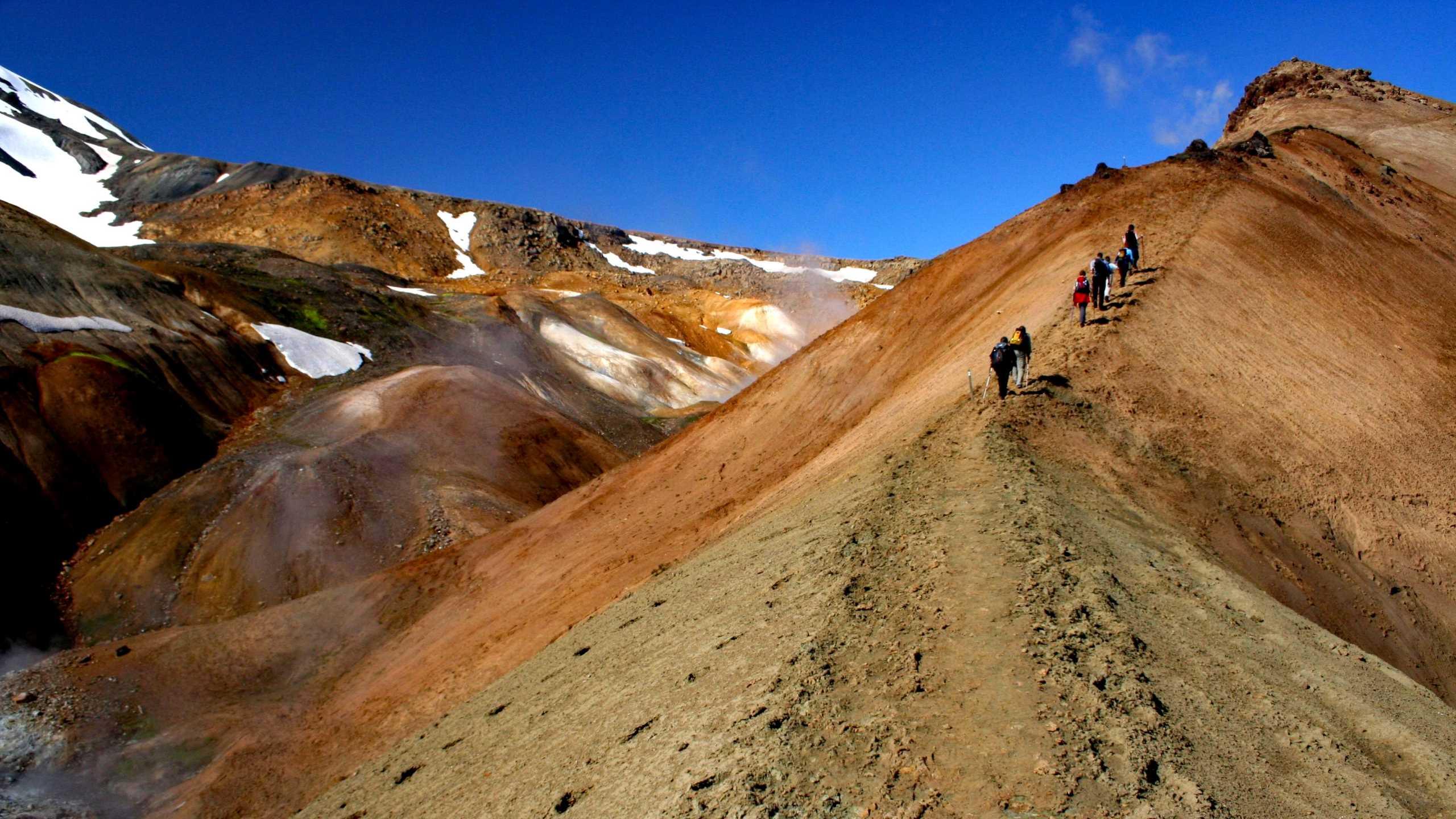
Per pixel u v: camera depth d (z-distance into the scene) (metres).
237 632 28.45
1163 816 5.45
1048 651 7.31
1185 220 27.53
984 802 5.61
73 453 39.34
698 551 17.61
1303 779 6.51
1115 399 16.67
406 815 10.58
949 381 20.11
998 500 10.90
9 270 45.94
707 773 6.27
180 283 58.00
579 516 30.33
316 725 22.22
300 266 77.81
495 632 22.28
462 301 83.12
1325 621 13.05
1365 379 20.56
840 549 10.25
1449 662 13.76
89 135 153.25
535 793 8.13
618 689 9.90
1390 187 43.84
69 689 24.48
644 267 159.38
